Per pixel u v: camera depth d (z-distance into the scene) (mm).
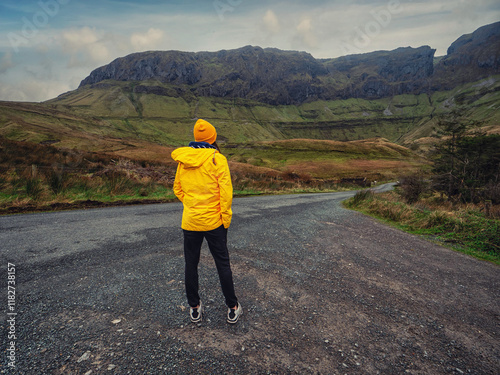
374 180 53875
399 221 7422
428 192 24719
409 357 1856
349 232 5672
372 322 2273
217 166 2037
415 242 5160
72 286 2619
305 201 11844
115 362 1659
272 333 2039
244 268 3271
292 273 3225
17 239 3953
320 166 66938
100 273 2949
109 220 5543
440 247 4906
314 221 6680
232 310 2111
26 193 7359
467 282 3299
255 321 2188
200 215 2018
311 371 1668
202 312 2277
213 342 1903
